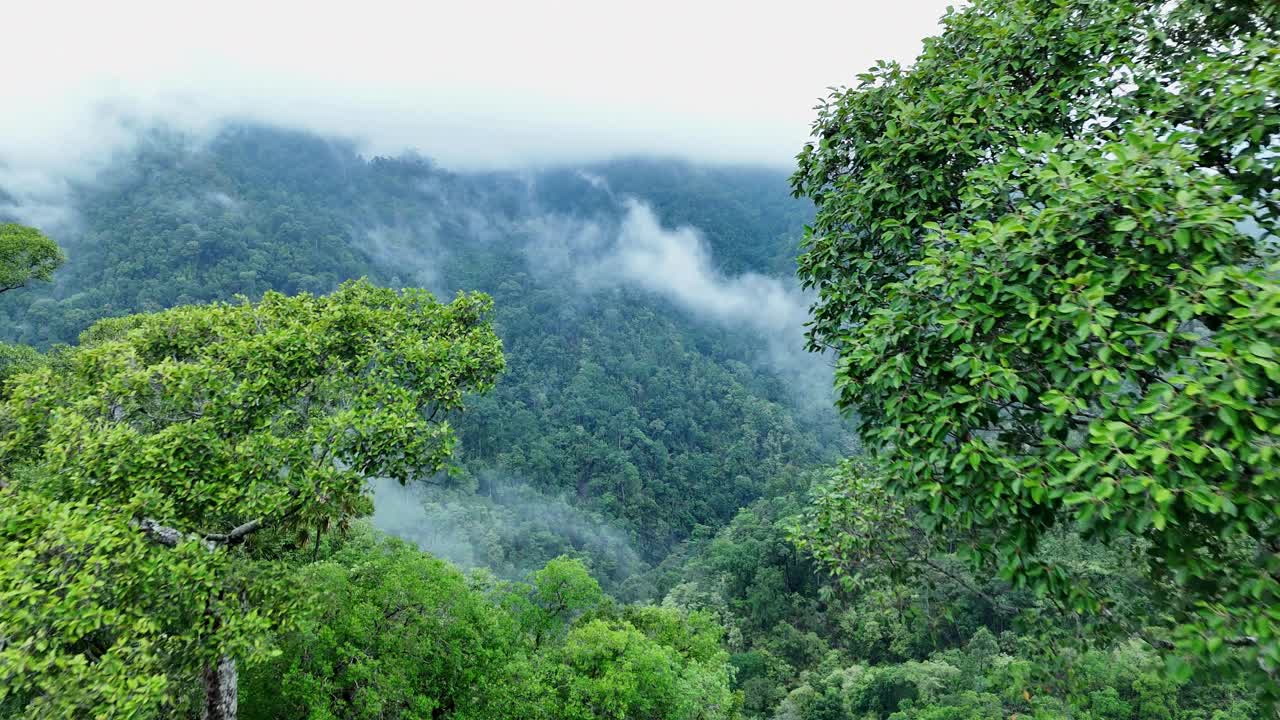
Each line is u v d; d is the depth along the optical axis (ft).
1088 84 20.43
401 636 43.91
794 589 212.23
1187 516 13.69
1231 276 12.59
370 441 33.35
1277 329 12.10
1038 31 21.39
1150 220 13.87
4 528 23.98
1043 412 16.56
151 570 24.52
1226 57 18.39
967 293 16.81
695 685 50.72
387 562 49.03
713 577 239.91
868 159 24.38
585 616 64.69
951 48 24.86
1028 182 17.94
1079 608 15.62
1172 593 16.71
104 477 29.09
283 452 31.83
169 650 25.70
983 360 17.01
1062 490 14.30
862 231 24.75
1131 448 13.48
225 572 29.60
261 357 35.47
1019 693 24.22
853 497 26.45
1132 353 14.03
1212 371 12.29
